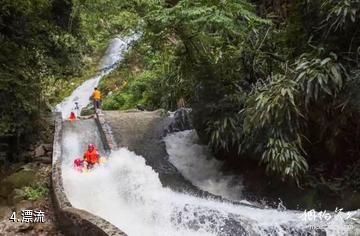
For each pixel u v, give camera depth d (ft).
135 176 29.14
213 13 26.63
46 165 32.48
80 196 25.99
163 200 25.25
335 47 23.79
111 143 36.96
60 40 38.58
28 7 31.65
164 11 28.32
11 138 33.40
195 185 31.19
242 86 29.25
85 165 31.24
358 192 22.94
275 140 24.08
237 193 29.25
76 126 43.42
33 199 26.63
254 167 29.60
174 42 32.30
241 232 21.67
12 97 31.81
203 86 30.53
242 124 27.81
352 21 21.99
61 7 39.06
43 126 39.29
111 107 66.64
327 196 23.82
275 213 23.39
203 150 35.65
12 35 33.65
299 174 24.40
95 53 105.50
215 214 22.86
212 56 29.48
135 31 36.96
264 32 29.19
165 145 39.32
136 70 79.15
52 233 22.54
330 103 23.18
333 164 25.09
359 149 23.80
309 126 25.21
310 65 22.80
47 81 44.11
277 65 27.50
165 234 22.59
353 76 22.00
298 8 26.91
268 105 23.32
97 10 52.65
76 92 88.58
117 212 24.76
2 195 28.14
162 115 44.57
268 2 34.68
